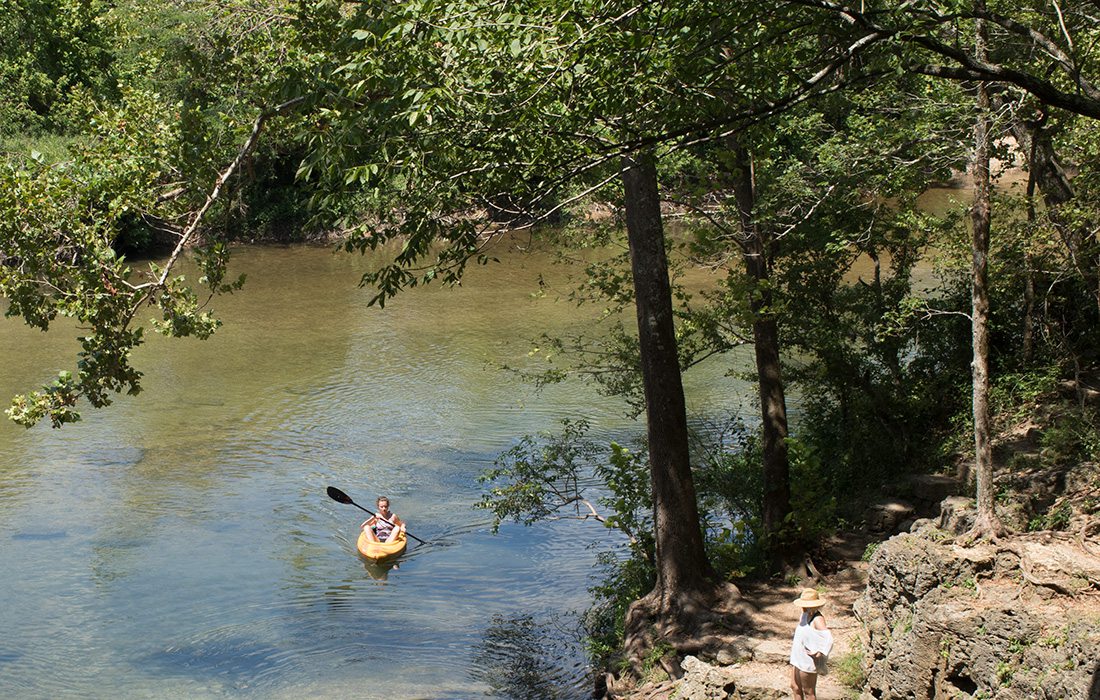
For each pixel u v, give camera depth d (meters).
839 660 13.02
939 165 14.80
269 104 10.57
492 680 15.21
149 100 10.77
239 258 52.00
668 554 15.57
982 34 12.34
